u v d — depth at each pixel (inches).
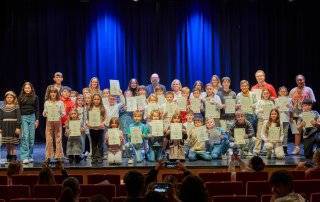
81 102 507.8
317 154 366.9
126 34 664.4
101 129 467.2
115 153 459.8
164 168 440.5
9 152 466.6
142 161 474.6
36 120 473.1
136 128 471.2
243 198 285.4
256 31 668.1
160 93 518.6
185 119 503.2
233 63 668.7
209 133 489.1
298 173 362.0
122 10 663.1
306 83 669.9
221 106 500.4
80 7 658.8
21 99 470.3
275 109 480.4
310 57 669.3
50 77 658.2
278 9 668.1
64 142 536.7
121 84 663.1
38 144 637.3
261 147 500.1
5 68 657.6
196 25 663.8
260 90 506.0
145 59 663.1
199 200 223.1
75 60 660.7
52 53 657.6
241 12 666.8
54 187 315.3
